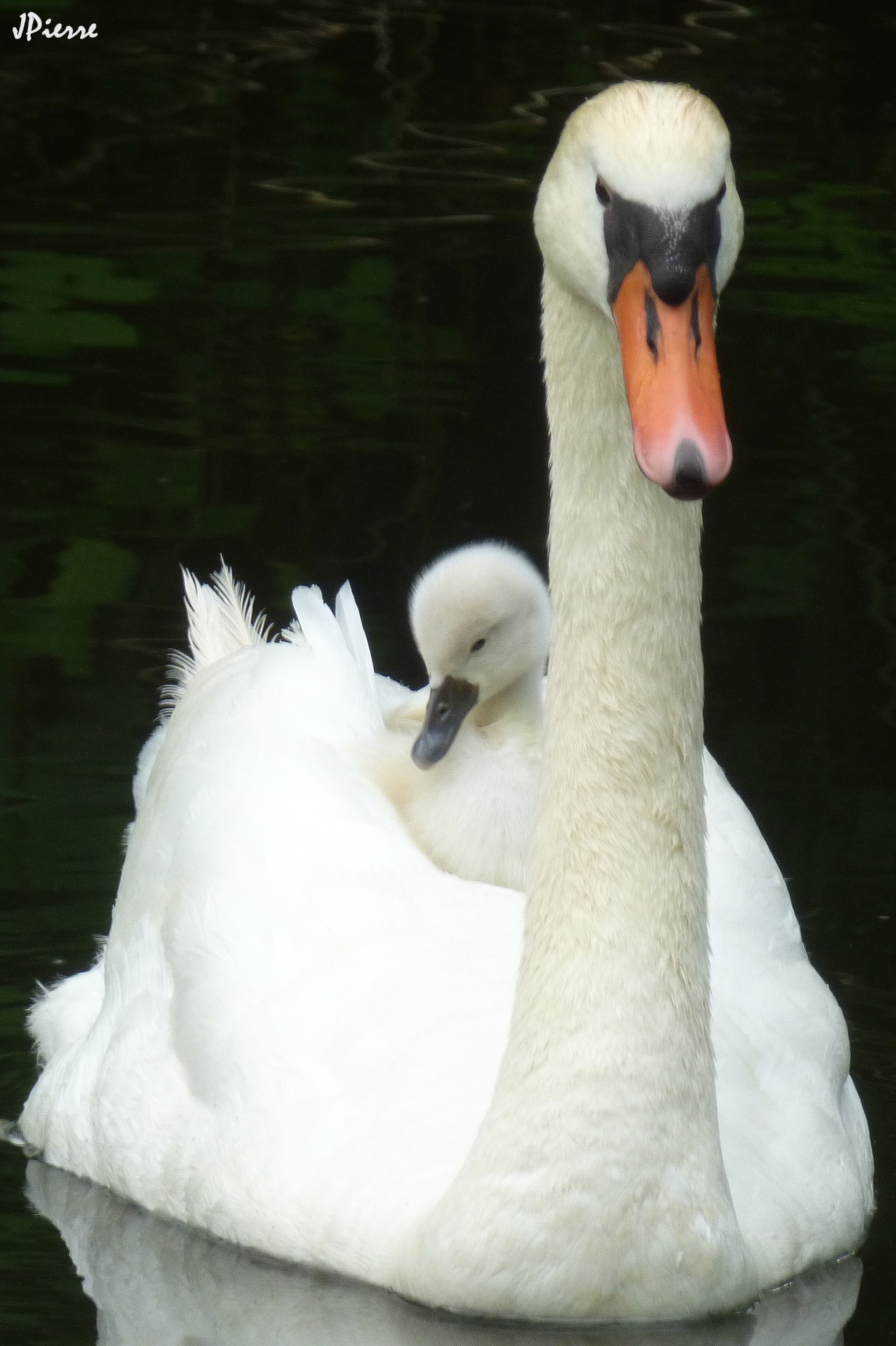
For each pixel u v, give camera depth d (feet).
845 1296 29.68
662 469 21.49
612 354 24.79
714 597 53.62
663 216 22.75
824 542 56.29
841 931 41.14
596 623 25.64
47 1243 32.50
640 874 26.16
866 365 67.00
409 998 31.35
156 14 95.50
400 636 52.49
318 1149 30.55
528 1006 27.04
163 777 37.37
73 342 67.72
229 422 62.90
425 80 89.66
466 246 75.00
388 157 82.79
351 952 32.27
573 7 96.73
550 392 25.55
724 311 70.74
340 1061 31.14
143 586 54.44
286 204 78.33
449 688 37.83
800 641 51.65
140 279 71.92
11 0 95.61
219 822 35.01
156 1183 32.83
